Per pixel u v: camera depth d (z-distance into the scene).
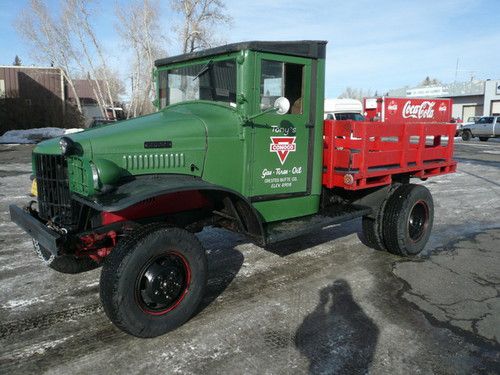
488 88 38.62
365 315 3.76
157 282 3.24
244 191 4.21
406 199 5.07
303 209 4.79
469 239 6.05
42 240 3.49
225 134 4.04
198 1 26.77
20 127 26.08
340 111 18.52
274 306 3.90
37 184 3.97
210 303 3.94
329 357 3.13
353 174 4.63
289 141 4.46
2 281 4.34
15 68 30.16
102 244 3.71
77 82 39.06
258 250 5.41
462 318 3.72
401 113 5.62
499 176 12.09
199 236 5.95
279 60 4.19
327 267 4.89
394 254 5.33
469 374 2.96
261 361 3.07
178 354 3.14
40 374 2.88
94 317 3.65
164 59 4.82
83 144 3.40
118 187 3.37
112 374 2.90
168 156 3.75
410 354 3.18
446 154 6.19
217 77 4.24
